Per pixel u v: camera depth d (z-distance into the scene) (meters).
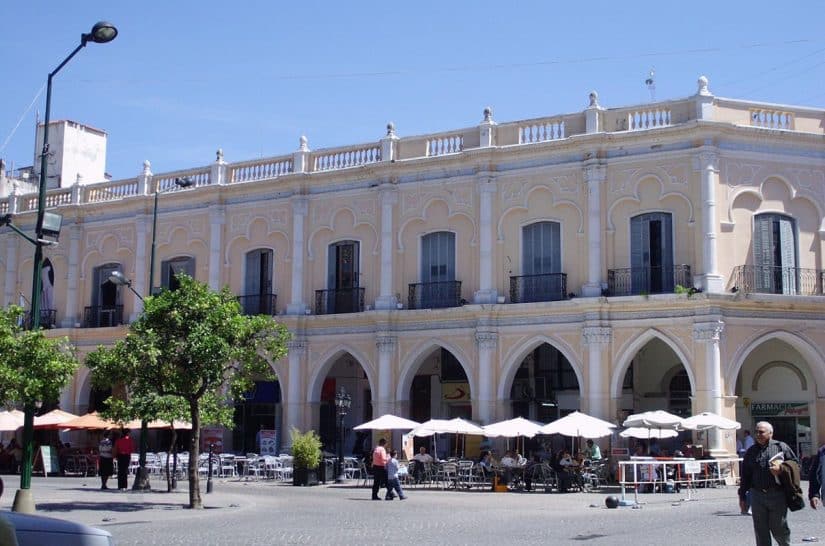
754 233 32.16
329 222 38.19
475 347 34.56
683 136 32.09
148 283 41.56
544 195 34.31
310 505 24.22
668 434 29.31
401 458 35.66
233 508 23.22
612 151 33.28
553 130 34.44
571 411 36.38
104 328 41.66
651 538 16.20
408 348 35.94
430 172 36.25
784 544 11.43
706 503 23.89
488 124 35.03
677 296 31.11
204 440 40.38
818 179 32.88
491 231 34.81
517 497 26.88
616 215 33.12
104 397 42.94
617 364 32.16
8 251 45.62
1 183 50.66
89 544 7.32
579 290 33.31
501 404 33.91
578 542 15.82
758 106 32.69
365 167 37.19
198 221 40.88
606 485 30.55
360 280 37.38
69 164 51.25
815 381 32.41
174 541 16.58
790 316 31.86
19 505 20.02
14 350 21.25
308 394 37.75
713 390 30.52
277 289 38.97
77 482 32.72
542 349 37.12
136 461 36.84
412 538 16.78
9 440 43.34
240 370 25.05
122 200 42.19
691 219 31.89
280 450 37.97
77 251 43.47
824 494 15.73
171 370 23.28
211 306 23.62
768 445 11.70
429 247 36.31
